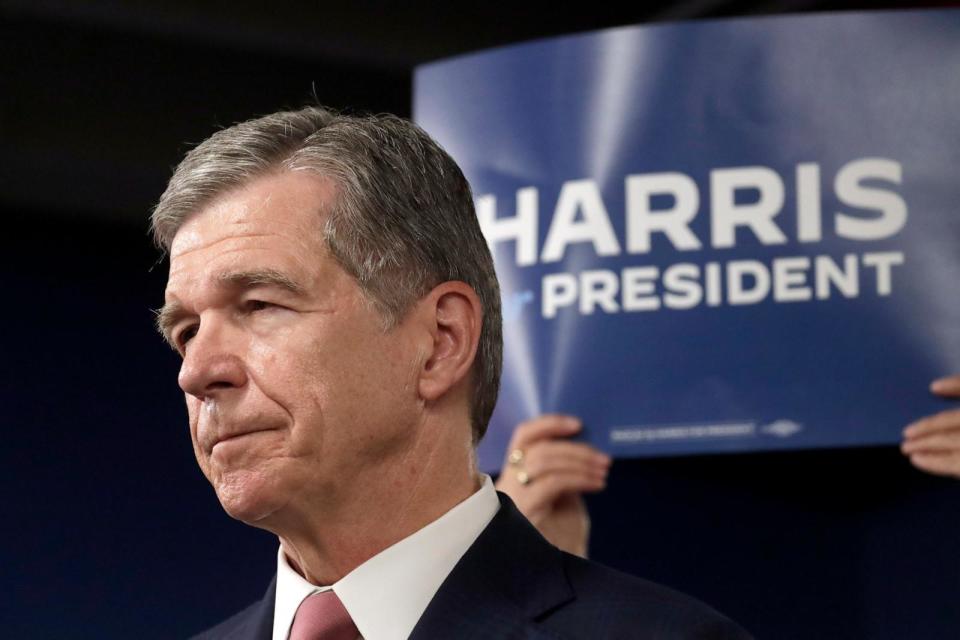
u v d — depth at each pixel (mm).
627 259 6488
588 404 6480
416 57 10328
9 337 11094
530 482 6520
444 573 3783
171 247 3916
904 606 8695
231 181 3854
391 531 3830
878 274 6305
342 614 3738
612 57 6648
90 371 11125
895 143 6379
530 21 10359
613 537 9703
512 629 3604
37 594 10570
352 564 3848
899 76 6426
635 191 6520
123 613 10609
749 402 6305
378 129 4008
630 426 6414
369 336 3775
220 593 10688
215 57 10812
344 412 3713
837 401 6258
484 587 3715
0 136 10461
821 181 6379
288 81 10844
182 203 3865
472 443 4016
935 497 8727
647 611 3627
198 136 10750
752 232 6391
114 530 10781
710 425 6328
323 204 3812
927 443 6176
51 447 10906
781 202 6391
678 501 9586
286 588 3895
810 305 6320
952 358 6227
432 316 3908
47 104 10562
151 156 10734
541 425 6520
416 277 3877
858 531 8969
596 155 6598
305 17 10141
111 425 11031
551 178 6652
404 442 3824
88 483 10859
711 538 9438
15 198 11227
